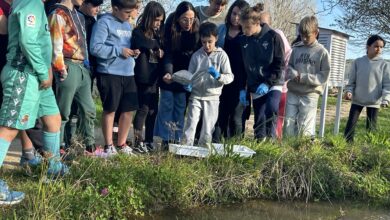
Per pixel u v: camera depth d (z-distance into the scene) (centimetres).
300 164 538
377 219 471
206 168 499
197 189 475
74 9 488
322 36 744
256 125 598
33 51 361
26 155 453
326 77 610
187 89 560
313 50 613
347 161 592
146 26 554
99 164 448
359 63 689
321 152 579
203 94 564
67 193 381
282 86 602
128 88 536
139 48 553
